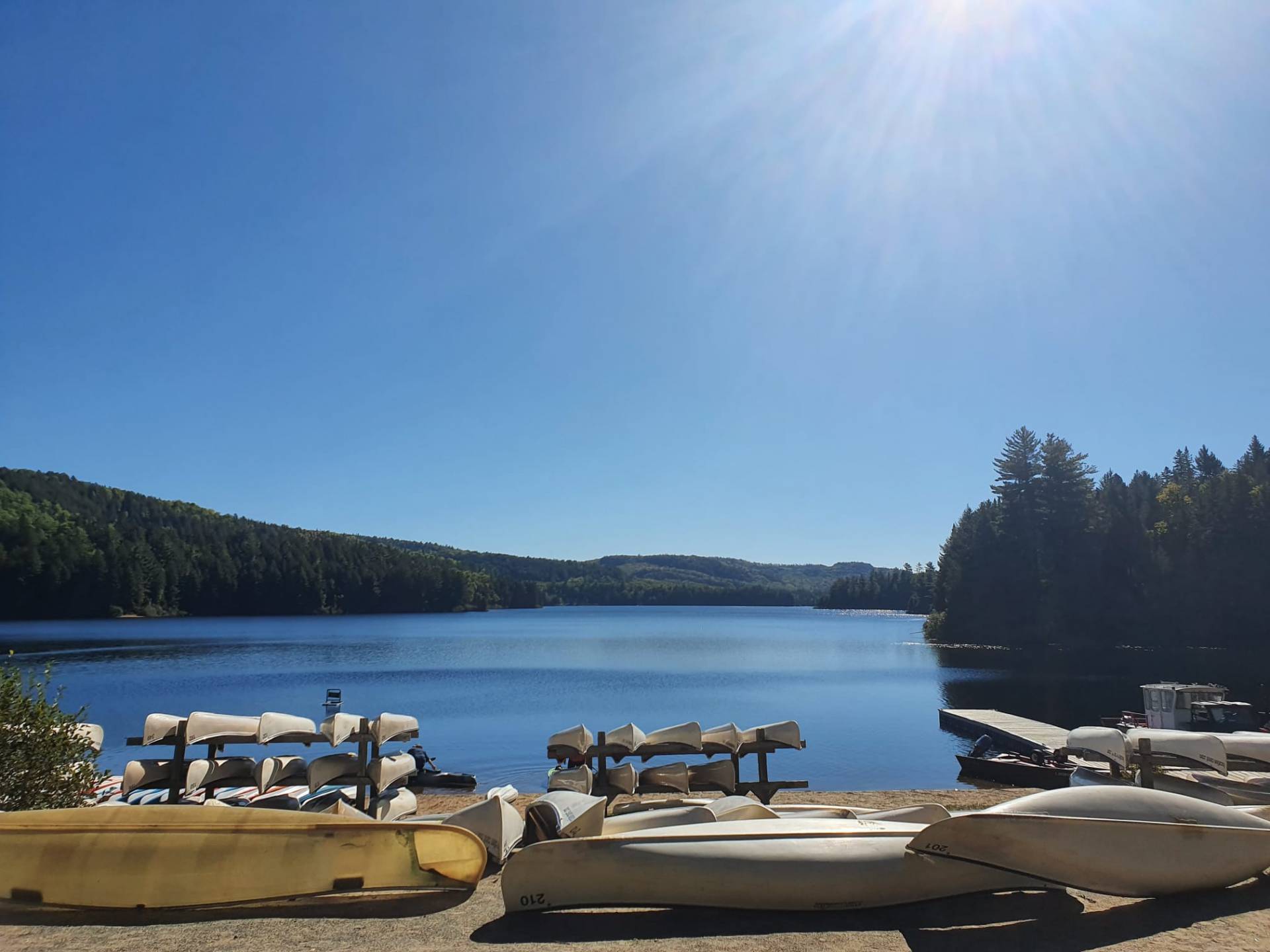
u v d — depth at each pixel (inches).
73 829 258.1
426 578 6515.8
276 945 220.5
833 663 2353.6
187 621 4650.6
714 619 6363.2
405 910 251.0
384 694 1550.2
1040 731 989.2
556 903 245.6
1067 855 253.9
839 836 263.1
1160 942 221.1
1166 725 989.2
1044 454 3144.7
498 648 2960.1
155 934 229.1
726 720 1201.4
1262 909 248.8
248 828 261.0
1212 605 2787.9
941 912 247.0
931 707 1374.3
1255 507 2790.4
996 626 3090.6
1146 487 3900.1
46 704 323.9
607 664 2277.3
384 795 423.2
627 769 455.5
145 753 857.5
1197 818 270.5
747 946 219.0
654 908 247.4
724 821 285.7
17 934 229.0
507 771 826.8
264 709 1302.9
